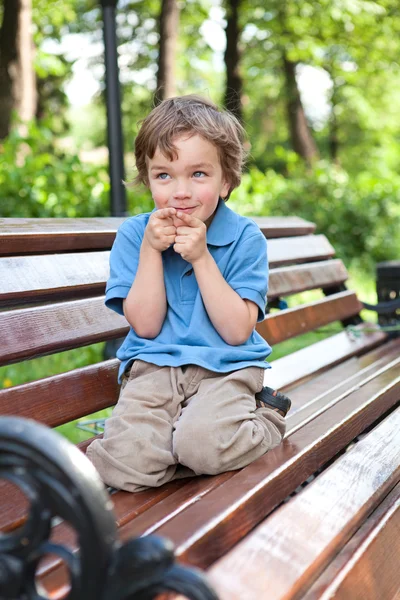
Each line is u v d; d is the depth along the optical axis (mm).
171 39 10867
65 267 2320
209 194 1966
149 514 1646
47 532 1099
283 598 1259
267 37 16578
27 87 9922
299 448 1974
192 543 1358
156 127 1946
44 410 1997
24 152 6668
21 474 1089
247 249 2074
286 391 2865
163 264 2078
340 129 23266
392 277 4297
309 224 4266
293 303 8688
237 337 1990
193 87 22078
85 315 2305
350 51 16375
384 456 2049
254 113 22750
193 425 1842
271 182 10500
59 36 17156
